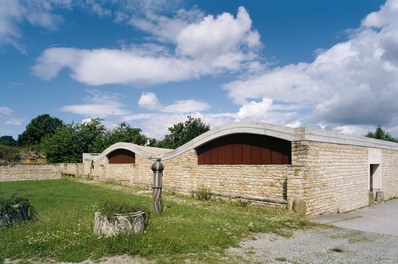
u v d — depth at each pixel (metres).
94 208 11.70
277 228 9.51
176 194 17.58
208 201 15.21
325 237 8.63
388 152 19.09
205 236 7.63
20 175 28.09
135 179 22.58
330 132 13.18
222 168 15.55
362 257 6.80
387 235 9.04
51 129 64.75
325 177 12.82
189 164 17.36
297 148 12.01
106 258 6.23
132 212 7.62
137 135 46.47
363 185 15.73
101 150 40.94
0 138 77.19
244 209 12.82
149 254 6.43
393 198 19.27
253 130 13.78
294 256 6.73
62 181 26.25
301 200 11.38
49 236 7.36
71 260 6.07
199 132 45.22
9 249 6.51
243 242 7.77
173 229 8.19
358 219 11.84
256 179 13.96
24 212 9.12
